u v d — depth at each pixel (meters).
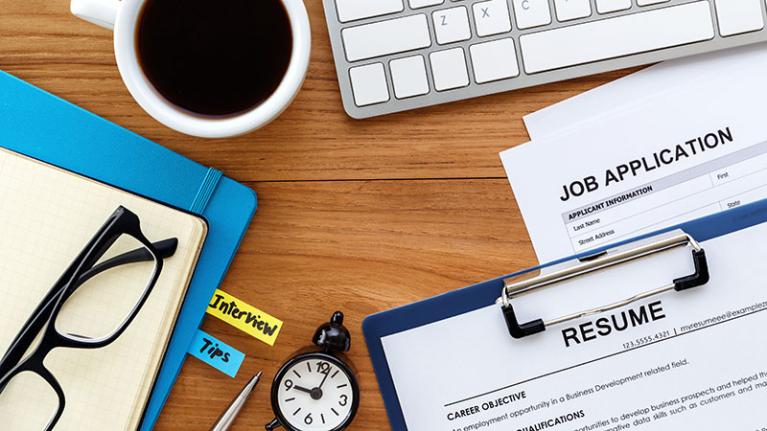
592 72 0.53
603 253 0.54
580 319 0.56
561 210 0.56
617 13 0.52
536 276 0.55
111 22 0.46
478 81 0.53
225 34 0.48
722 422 0.56
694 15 0.52
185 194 0.55
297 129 0.55
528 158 0.55
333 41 0.52
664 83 0.54
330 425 0.56
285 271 0.57
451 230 0.56
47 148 0.55
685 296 0.56
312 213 0.56
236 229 0.55
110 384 0.55
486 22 0.52
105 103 0.55
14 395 0.55
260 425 0.58
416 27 0.52
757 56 0.54
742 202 0.55
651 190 0.55
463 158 0.55
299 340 0.57
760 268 0.55
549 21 0.52
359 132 0.55
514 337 0.54
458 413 0.57
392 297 0.57
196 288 0.56
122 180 0.55
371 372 0.57
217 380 0.58
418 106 0.53
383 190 0.56
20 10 0.54
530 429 0.57
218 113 0.49
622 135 0.55
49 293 0.52
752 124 0.54
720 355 0.56
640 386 0.56
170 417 0.58
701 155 0.55
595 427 0.57
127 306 0.54
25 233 0.54
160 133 0.55
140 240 0.52
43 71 0.55
